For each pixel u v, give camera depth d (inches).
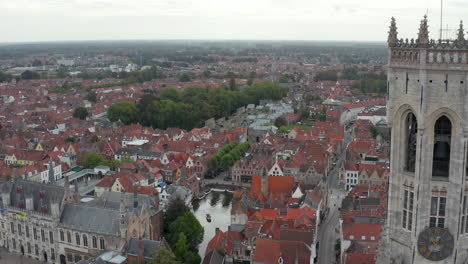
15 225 7150.6
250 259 6382.9
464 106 2208.4
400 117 2417.6
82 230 6432.1
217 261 6058.1
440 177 2372.0
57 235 6697.8
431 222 2402.8
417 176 2358.5
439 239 2380.7
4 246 7391.7
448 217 2359.7
